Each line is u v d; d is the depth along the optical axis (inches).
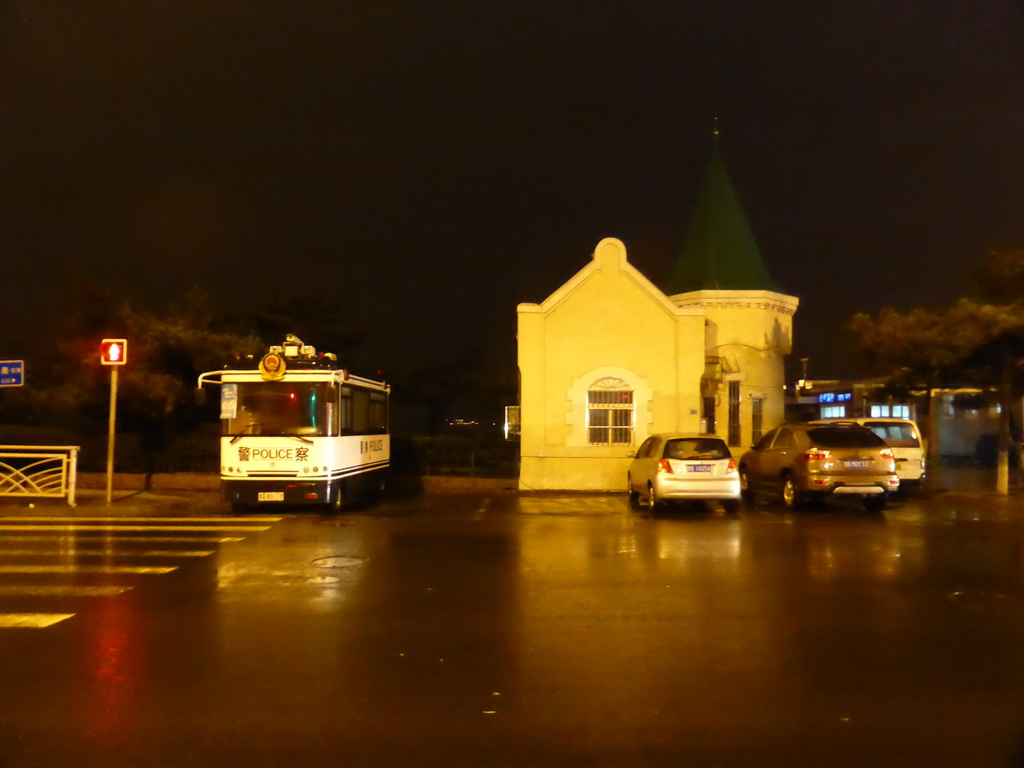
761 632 292.8
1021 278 753.0
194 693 231.8
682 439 629.0
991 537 510.0
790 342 948.6
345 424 660.7
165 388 836.6
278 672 249.3
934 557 439.5
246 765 187.6
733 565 417.1
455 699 227.3
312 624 302.8
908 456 750.5
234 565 418.0
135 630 295.0
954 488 832.3
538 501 727.1
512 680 242.4
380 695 230.1
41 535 522.3
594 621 307.4
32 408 894.4
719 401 895.1
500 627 299.0
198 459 855.7
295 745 197.9
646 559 433.7
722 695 230.4
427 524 574.9
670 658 263.0
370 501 737.0
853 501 712.4
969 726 209.2
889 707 221.6
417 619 310.0
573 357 819.4
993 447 1178.0
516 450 874.8
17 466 868.6
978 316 734.5
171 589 361.4
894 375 814.5
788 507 659.4
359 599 342.6
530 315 821.2
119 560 431.8
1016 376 811.4
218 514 642.2
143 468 865.5
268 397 630.5
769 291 919.0
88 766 187.3
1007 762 189.2
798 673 248.8
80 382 855.1
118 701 225.9
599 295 822.5
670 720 212.8
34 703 224.7
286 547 474.0
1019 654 267.4
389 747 196.9
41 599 342.3
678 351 817.5
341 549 466.9
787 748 196.4
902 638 285.3
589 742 199.6
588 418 818.8
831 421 773.3
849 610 324.2
